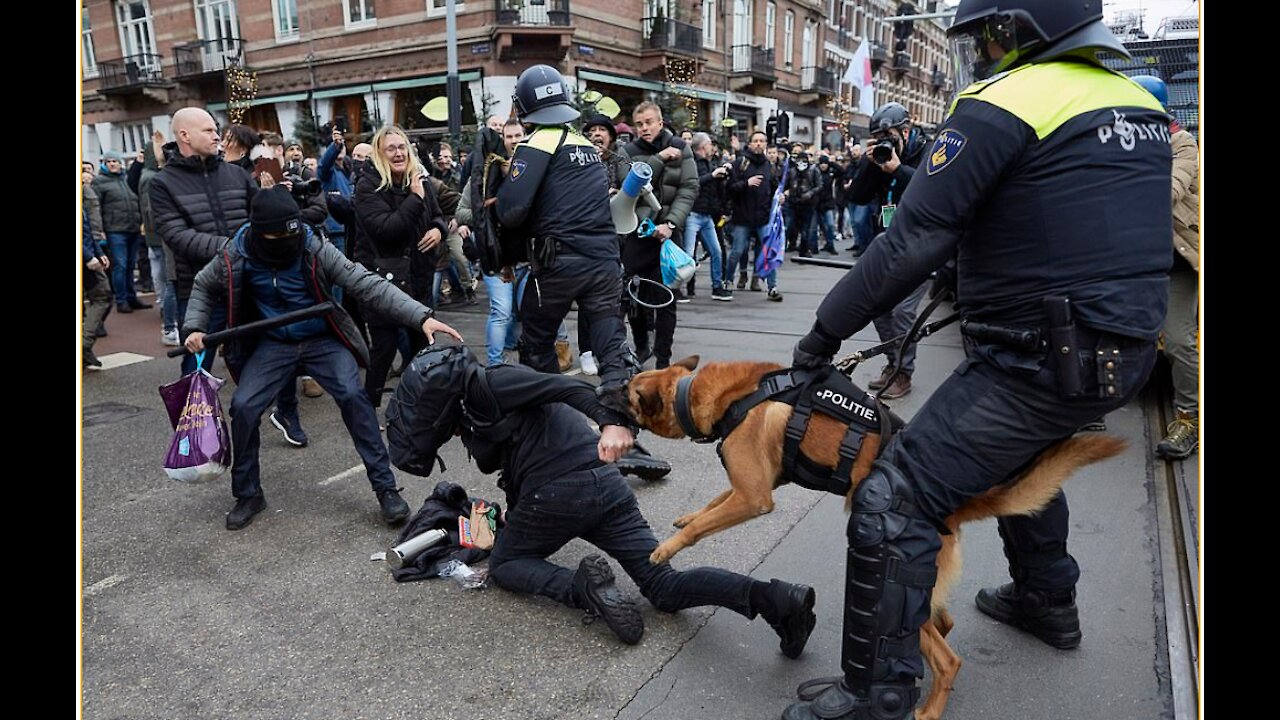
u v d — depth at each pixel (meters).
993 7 1.92
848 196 6.40
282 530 3.71
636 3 21.73
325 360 3.80
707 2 25.66
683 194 6.38
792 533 3.52
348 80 20.98
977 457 1.98
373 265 5.36
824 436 2.20
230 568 3.35
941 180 1.88
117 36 26.08
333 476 4.37
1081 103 1.81
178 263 5.00
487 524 3.37
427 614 2.97
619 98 21.89
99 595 3.15
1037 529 2.57
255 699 2.51
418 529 3.43
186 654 2.75
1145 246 1.82
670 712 2.40
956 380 2.06
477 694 2.50
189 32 24.25
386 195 5.28
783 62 30.50
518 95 4.21
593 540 2.92
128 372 6.67
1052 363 1.86
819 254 14.30
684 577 2.76
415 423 2.87
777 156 12.71
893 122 5.95
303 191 5.62
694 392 2.38
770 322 7.95
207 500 4.08
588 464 2.81
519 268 5.23
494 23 18.38
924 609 2.06
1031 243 1.85
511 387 2.75
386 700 2.49
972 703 2.41
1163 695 2.42
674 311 5.78
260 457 4.68
